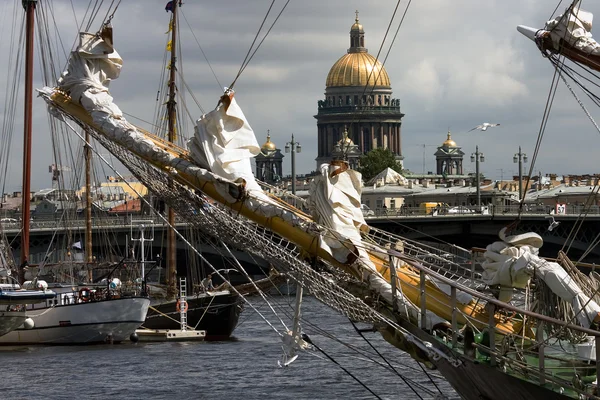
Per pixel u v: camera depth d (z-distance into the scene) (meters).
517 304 38.31
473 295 31.94
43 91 37.84
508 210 196.88
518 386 31.19
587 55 34.19
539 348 30.58
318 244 34.91
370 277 34.84
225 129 36.09
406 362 66.00
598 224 174.25
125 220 151.12
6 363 73.06
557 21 34.41
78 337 85.31
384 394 55.94
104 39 37.69
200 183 35.91
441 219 188.62
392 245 36.97
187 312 91.88
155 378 65.12
